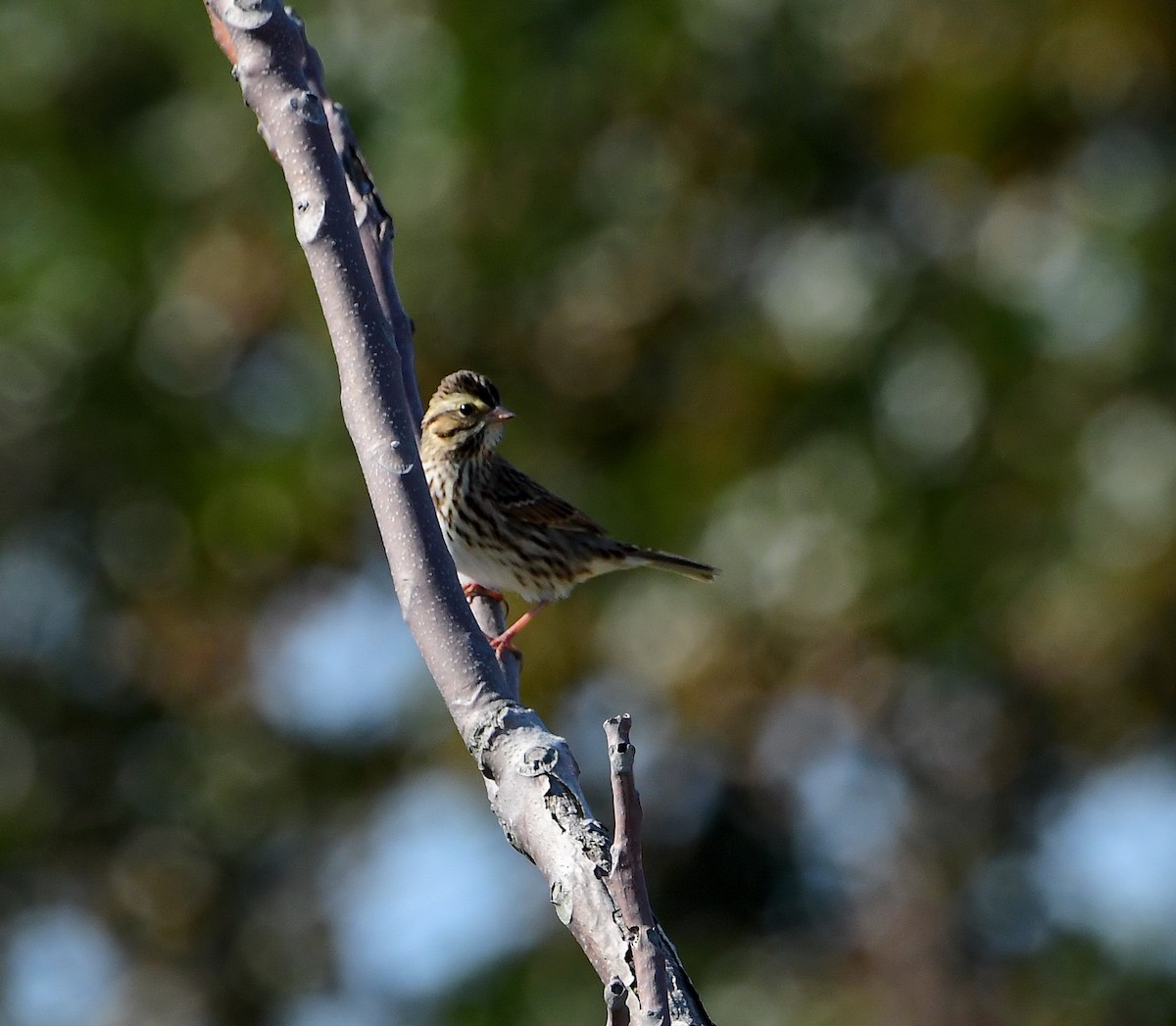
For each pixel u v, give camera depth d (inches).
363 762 736.3
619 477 681.6
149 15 712.4
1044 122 662.5
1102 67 653.3
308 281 690.8
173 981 751.7
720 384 663.1
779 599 645.3
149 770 748.0
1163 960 666.8
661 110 677.9
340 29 677.3
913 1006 680.4
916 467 645.3
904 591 639.1
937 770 683.4
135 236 708.7
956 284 650.8
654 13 662.5
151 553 723.4
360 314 181.0
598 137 679.1
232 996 747.4
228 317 699.4
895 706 666.2
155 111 729.0
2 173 724.7
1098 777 680.4
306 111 186.4
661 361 691.4
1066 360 634.8
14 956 743.1
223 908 752.3
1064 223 642.2
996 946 687.1
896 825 693.3
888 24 662.5
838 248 660.7
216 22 196.1
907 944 686.5
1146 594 625.9
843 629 642.8
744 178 682.2
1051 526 637.3
